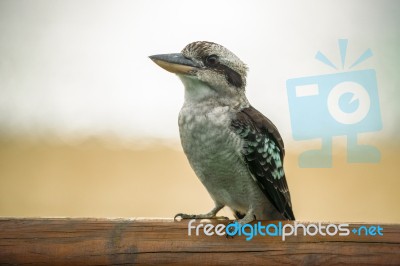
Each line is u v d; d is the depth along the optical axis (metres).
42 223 4.79
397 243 4.79
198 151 4.94
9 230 4.79
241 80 4.98
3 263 4.79
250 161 4.93
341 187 5.79
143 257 4.79
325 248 4.80
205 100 4.95
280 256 4.79
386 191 5.84
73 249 4.79
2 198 5.93
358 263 4.79
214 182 4.96
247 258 4.80
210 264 4.79
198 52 4.96
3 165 6.56
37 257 4.79
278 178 4.97
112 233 4.79
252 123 4.94
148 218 4.80
